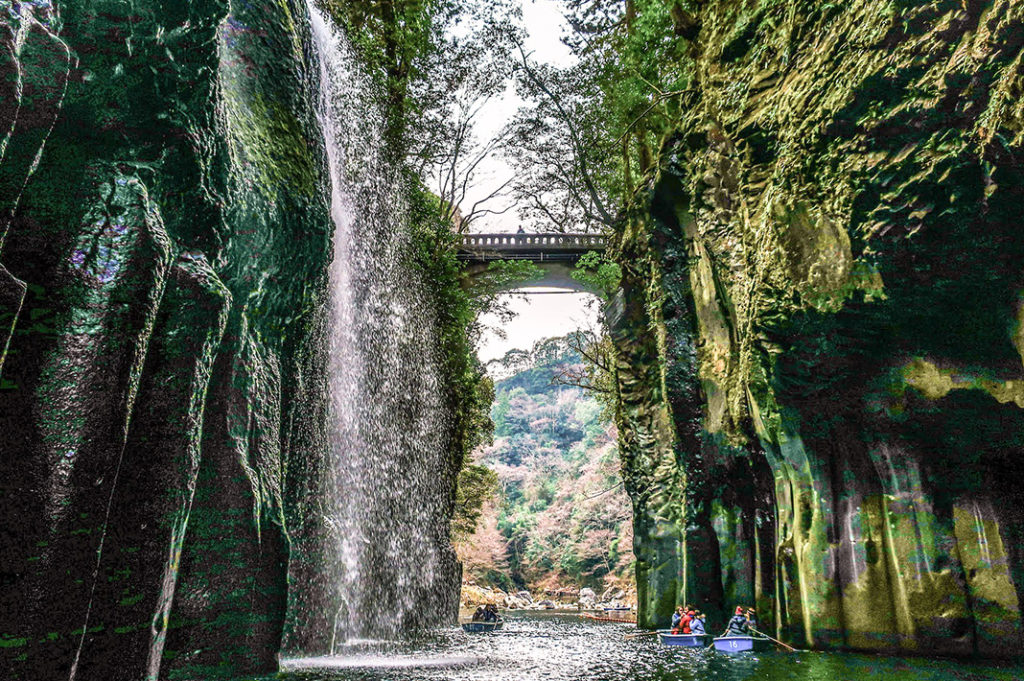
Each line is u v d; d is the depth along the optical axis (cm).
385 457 2500
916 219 1227
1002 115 1059
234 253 1171
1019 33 1044
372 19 2812
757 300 1576
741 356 1834
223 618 1045
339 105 2186
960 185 1155
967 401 1336
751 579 2033
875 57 1274
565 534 8444
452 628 2994
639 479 2783
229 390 1134
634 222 2588
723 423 2045
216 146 1084
